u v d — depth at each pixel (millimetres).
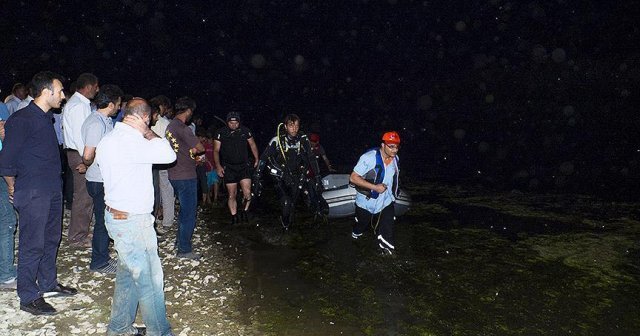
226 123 8188
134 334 4246
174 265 6180
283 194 7848
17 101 7492
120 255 3898
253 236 7594
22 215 4426
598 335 4758
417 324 4914
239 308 5129
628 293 5695
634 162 15195
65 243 6605
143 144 3869
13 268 5141
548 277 6141
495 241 7523
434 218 8836
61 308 4777
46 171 4453
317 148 10391
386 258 6723
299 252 6910
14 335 4246
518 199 10367
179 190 6254
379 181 6754
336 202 8477
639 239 7605
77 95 5676
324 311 5141
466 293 5660
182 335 4488
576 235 7820
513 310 5254
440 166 15102
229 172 8125
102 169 3844
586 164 15031
